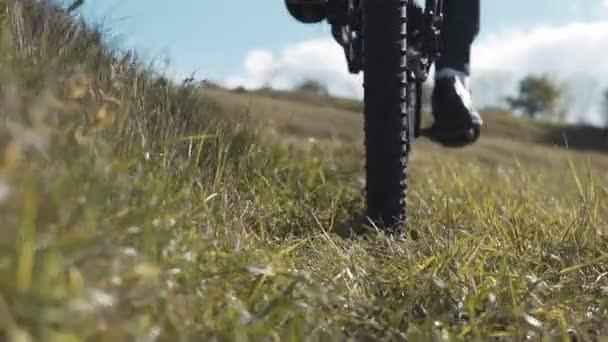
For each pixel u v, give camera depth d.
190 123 3.15
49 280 1.06
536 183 4.92
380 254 2.50
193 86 3.37
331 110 13.01
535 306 2.07
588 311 2.12
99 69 2.51
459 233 2.81
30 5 2.67
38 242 1.12
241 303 1.66
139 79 2.89
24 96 1.45
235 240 2.25
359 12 3.04
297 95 13.96
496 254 2.51
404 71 2.79
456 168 5.20
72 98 1.60
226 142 3.26
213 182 2.76
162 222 1.62
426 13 3.02
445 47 3.09
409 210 3.39
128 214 1.50
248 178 3.17
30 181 1.16
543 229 2.96
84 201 1.32
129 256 1.33
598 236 2.83
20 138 1.13
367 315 1.89
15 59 1.75
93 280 1.17
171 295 1.42
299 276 1.75
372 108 2.80
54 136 1.38
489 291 2.04
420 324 1.93
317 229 2.88
